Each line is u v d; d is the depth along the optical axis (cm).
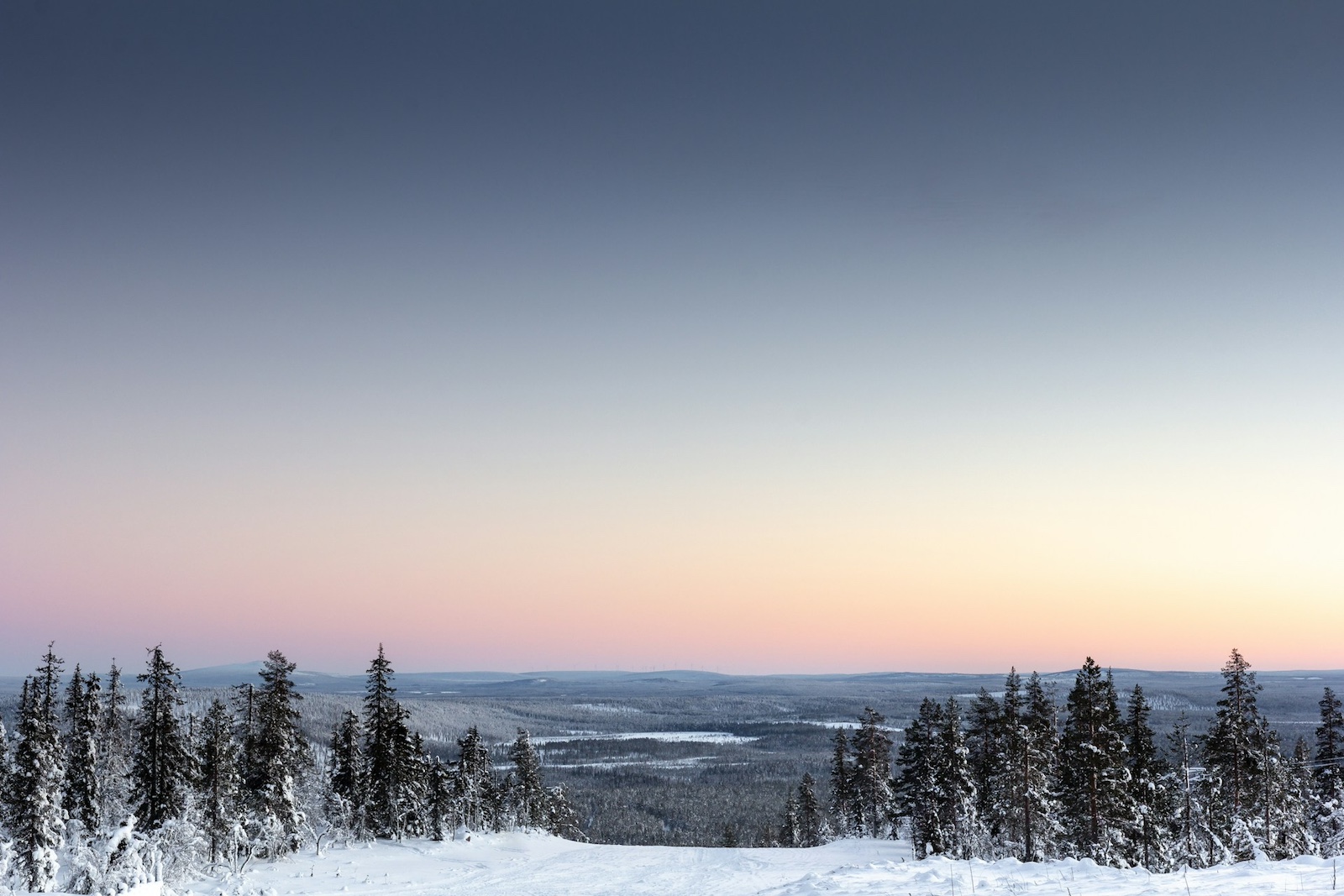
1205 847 5269
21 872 3925
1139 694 5656
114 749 6172
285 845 5709
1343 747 5434
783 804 19112
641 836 17425
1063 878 2308
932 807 5988
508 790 9588
